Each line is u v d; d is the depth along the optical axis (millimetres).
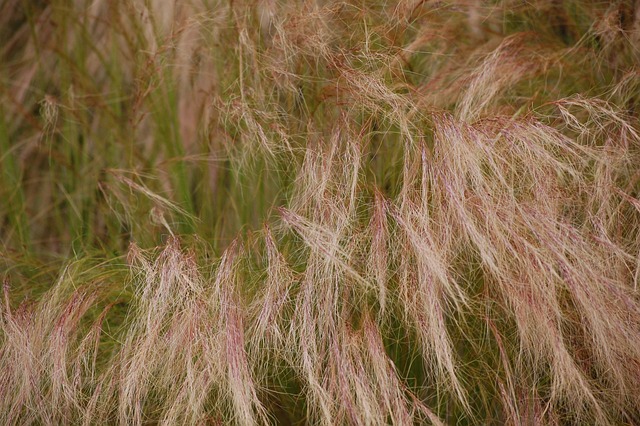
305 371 1534
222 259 1543
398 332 1558
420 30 1676
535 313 1490
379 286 1513
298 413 1593
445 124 1534
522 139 1525
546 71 1662
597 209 1568
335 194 1562
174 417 1507
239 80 1660
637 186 1601
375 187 1548
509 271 1510
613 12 1683
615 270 1536
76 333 1571
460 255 1548
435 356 1547
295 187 1605
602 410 1548
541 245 1501
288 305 1558
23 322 1564
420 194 1537
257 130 1622
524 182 1543
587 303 1485
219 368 1502
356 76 1581
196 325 1516
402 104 1579
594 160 1589
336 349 1506
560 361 1492
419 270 1497
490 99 1650
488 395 1568
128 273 1603
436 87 1664
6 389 1562
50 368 1556
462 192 1504
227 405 1551
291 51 1638
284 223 1582
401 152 1612
